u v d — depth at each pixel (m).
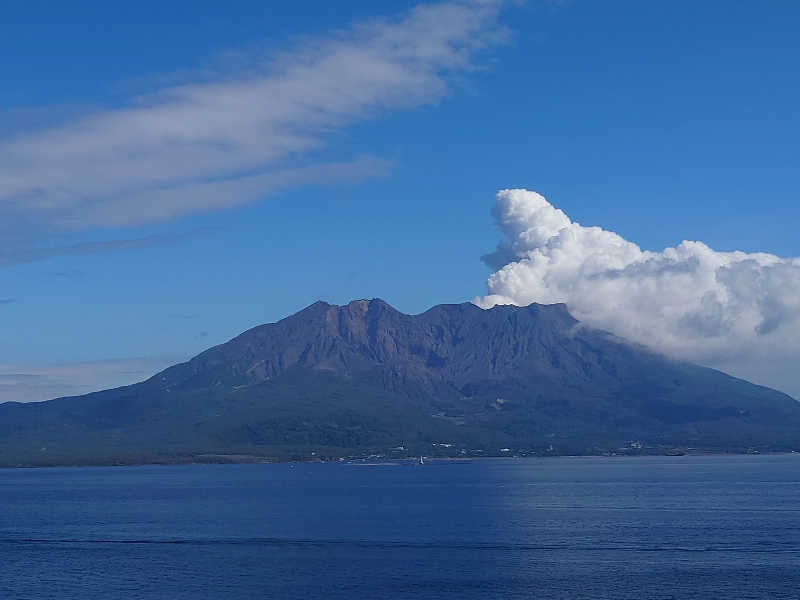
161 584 134.38
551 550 158.62
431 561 149.25
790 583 127.00
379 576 136.88
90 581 137.75
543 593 122.81
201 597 125.12
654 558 148.62
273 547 169.12
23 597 127.31
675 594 121.00
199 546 172.88
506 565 144.00
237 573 141.75
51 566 152.00
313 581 134.12
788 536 173.38
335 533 189.00
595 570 138.38
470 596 122.00
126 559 158.12
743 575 133.00
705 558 148.00
